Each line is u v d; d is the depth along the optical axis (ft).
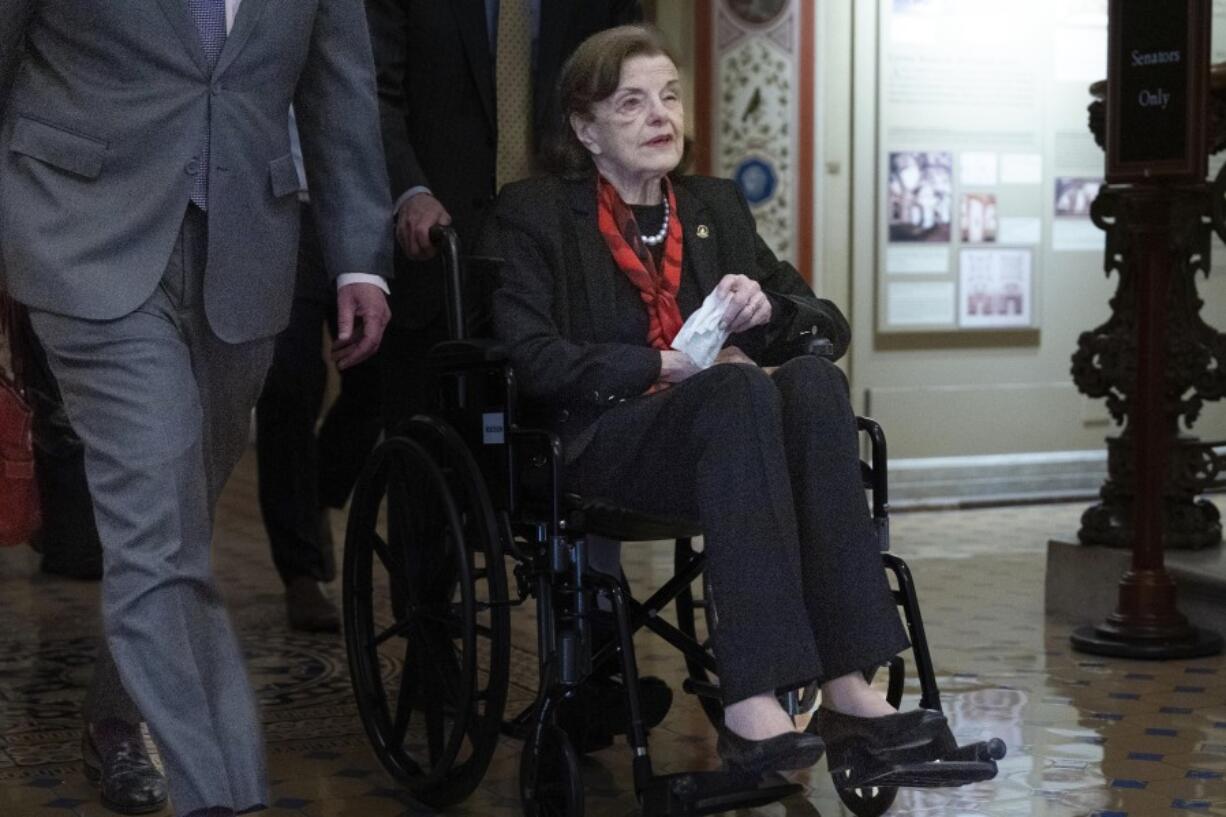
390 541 13.17
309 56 10.43
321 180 10.59
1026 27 28.27
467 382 10.45
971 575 21.07
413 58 12.84
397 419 13.55
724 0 26.76
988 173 28.25
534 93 12.96
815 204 27.17
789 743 8.73
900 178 27.78
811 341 10.66
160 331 9.25
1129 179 15.39
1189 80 15.07
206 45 9.48
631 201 11.05
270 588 20.38
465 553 10.01
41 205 9.21
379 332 10.62
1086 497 28.73
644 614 10.25
